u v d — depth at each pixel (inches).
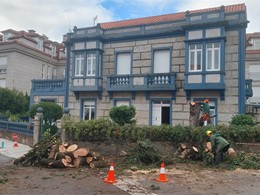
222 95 717.9
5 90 1023.0
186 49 751.7
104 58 890.1
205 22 724.7
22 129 663.8
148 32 825.5
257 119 724.7
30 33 1549.0
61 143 430.6
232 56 717.9
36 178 320.5
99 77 868.6
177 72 782.5
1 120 770.8
